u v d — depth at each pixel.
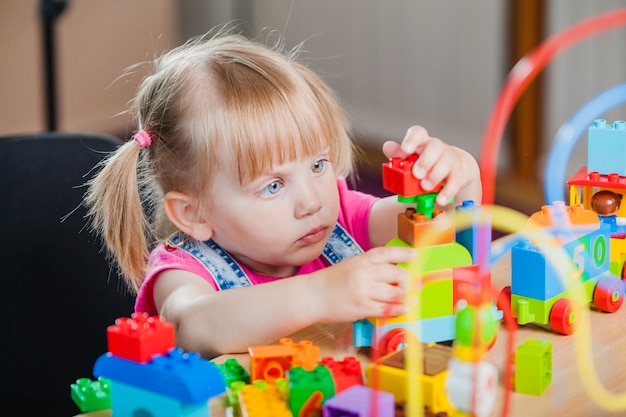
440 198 0.95
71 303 1.35
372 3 3.62
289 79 1.16
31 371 1.33
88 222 1.36
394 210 1.33
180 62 1.22
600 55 2.77
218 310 1.01
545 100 2.98
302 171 1.14
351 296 0.94
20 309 1.32
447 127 3.45
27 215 1.33
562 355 0.93
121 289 1.37
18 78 4.09
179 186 1.19
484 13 3.21
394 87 3.62
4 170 1.32
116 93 4.24
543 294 0.97
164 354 0.76
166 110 1.19
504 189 2.99
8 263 1.31
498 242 1.08
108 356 0.76
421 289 0.93
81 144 1.37
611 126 1.08
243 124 1.11
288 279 0.99
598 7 2.77
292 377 0.82
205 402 0.74
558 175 1.03
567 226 0.98
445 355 0.83
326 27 3.80
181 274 1.15
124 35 4.23
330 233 1.18
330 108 1.26
